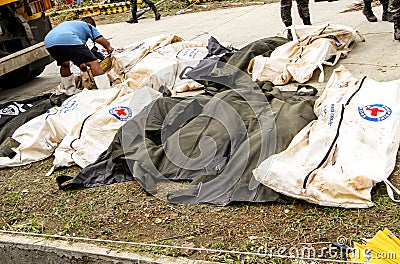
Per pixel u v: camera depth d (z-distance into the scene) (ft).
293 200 9.81
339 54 17.02
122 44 27.99
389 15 19.38
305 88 14.82
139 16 35.65
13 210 11.48
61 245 9.73
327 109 11.64
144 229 9.95
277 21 26.30
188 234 9.53
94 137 13.35
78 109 14.46
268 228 9.30
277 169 10.02
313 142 10.71
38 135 14.01
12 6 20.33
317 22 24.04
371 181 9.64
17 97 20.27
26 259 10.12
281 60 16.31
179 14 35.32
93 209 10.92
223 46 19.03
